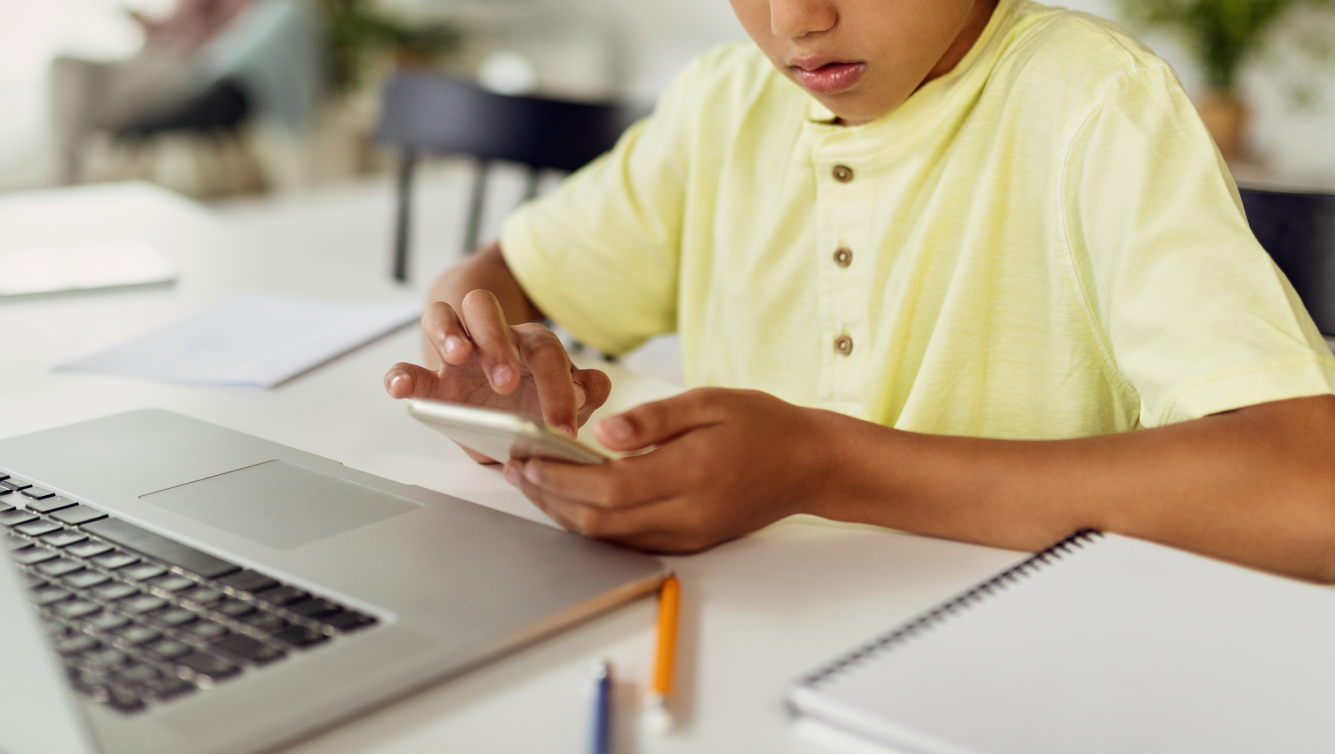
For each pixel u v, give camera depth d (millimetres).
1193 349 537
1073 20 715
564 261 958
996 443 535
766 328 862
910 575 501
